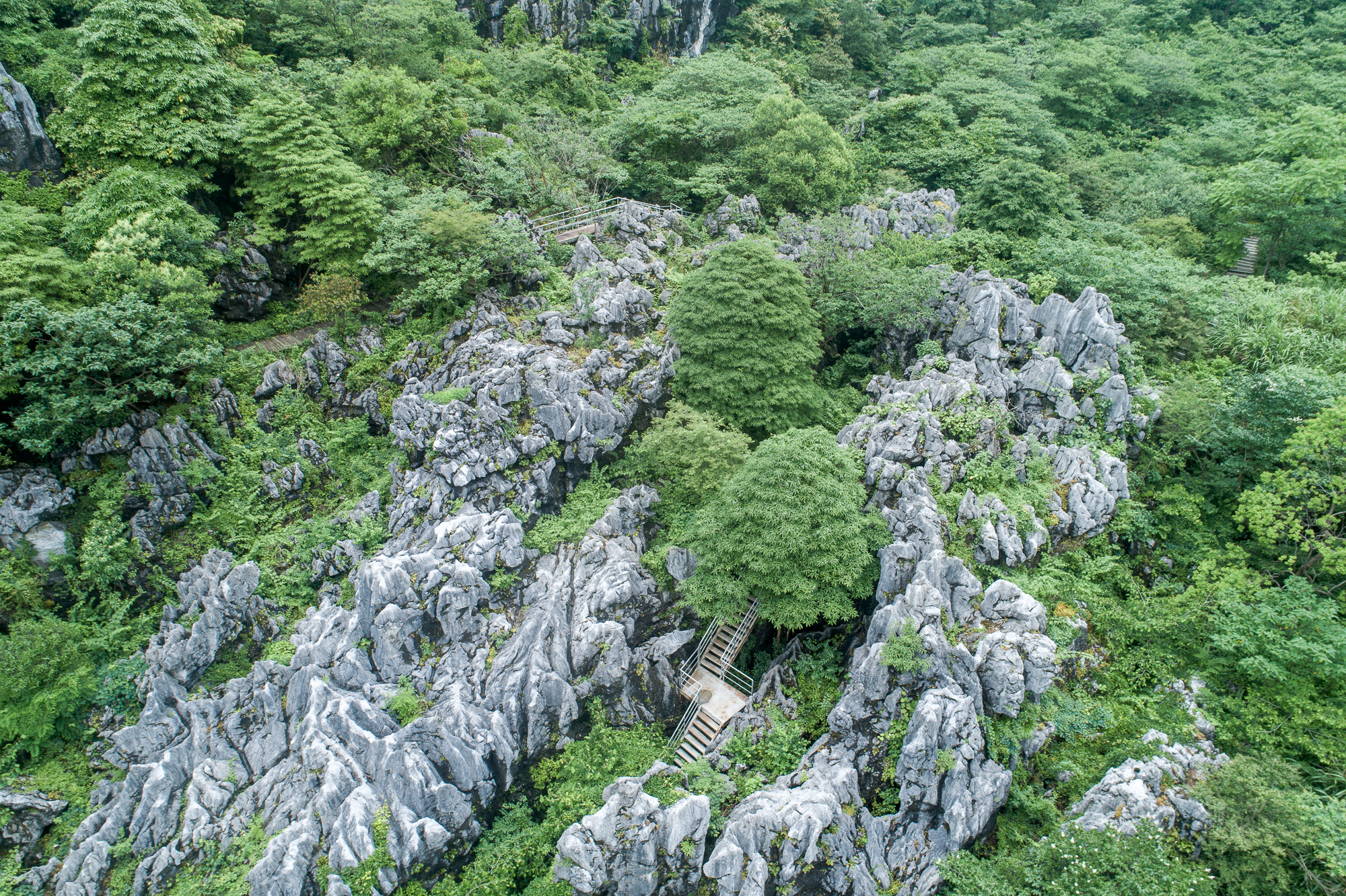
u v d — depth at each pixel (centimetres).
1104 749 2534
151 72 3638
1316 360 3534
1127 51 7044
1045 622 2675
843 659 2933
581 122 5800
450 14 5712
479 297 3766
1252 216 4866
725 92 5741
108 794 2492
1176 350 3922
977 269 4291
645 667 2877
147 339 3058
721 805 2464
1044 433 3400
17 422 2859
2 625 2739
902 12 8525
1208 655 2706
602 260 4184
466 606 2786
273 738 2600
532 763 2650
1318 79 6488
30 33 3897
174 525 3139
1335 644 2414
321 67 4628
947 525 2920
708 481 3064
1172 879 2002
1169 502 3288
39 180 3541
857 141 5953
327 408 3659
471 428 3158
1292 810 2109
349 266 3809
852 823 2391
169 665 2764
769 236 4716
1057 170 5512
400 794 2339
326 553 3112
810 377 3638
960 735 2423
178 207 3478
